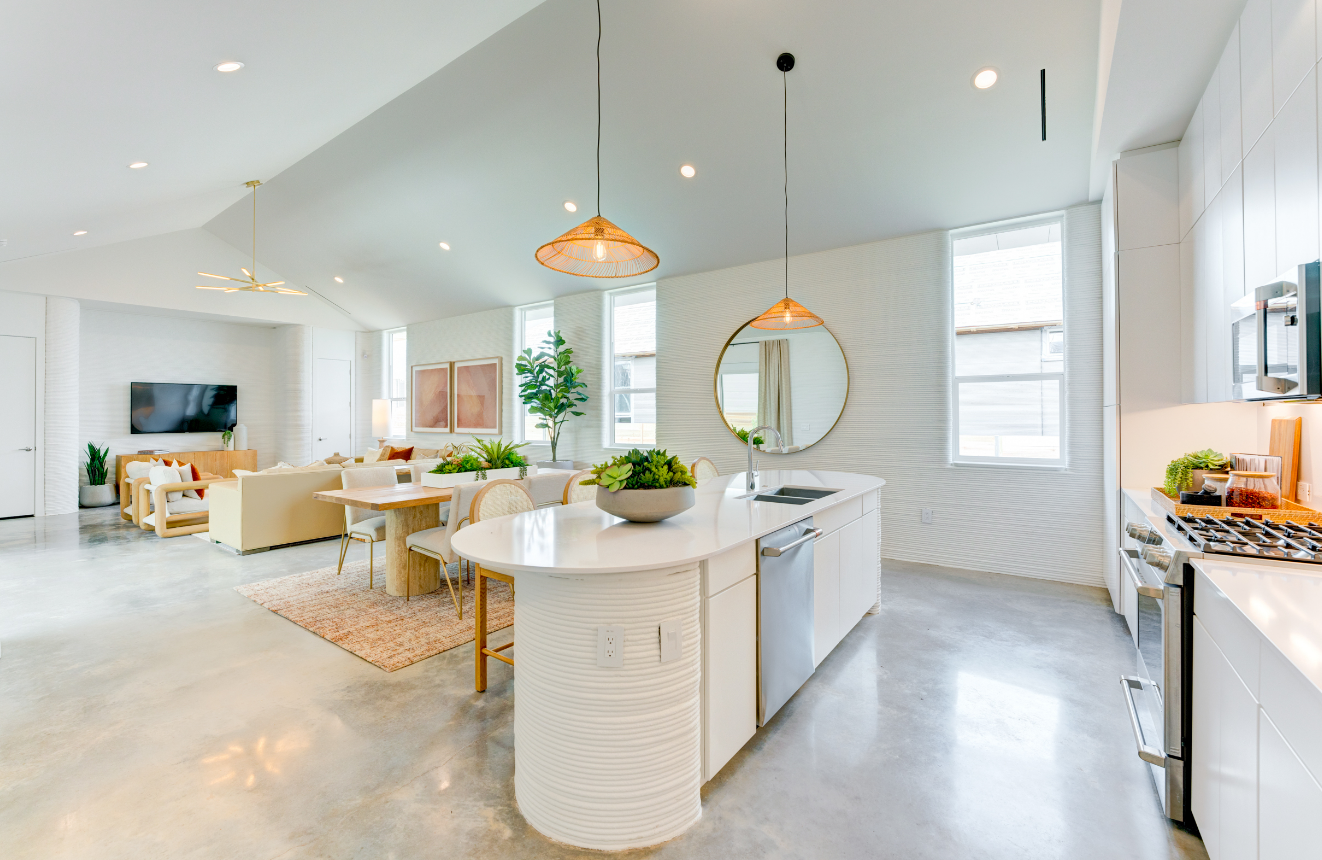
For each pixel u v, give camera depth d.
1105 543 3.95
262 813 1.78
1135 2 2.13
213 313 8.19
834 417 5.04
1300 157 1.69
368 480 4.48
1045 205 4.14
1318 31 1.56
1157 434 3.20
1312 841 0.97
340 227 6.71
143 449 8.42
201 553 5.09
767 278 5.38
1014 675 2.72
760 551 2.16
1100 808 1.81
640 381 6.41
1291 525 1.98
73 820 1.74
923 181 4.09
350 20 2.81
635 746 1.67
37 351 6.89
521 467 5.12
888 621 3.43
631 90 3.88
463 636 3.19
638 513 2.15
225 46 2.65
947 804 1.83
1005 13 2.96
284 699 2.49
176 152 3.98
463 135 4.68
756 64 3.51
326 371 9.40
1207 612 1.55
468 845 1.66
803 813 1.80
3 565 4.68
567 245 2.65
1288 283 1.68
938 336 4.59
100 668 2.79
